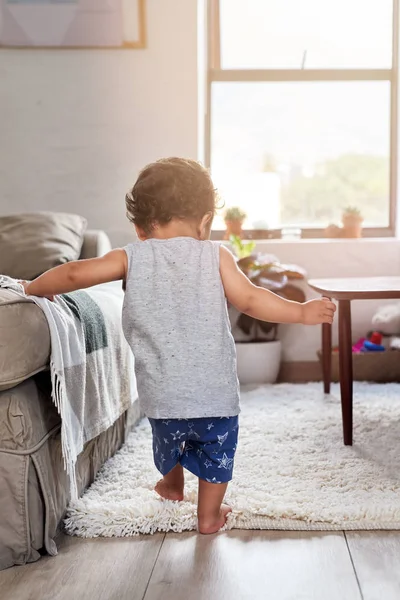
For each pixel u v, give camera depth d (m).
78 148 3.16
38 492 1.42
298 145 3.53
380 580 1.32
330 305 1.57
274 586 1.30
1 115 3.14
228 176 3.53
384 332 3.25
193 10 3.11
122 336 2.03
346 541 1.49
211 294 1.50
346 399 2.11
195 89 3.15
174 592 1.28
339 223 3.54
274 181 3.50
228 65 3.52
